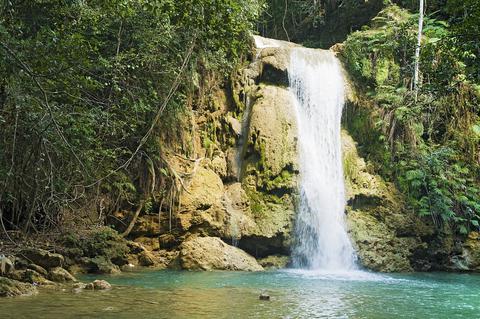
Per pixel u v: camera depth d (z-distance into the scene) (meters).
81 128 15.34
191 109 21.81
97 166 17.95
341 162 22.28
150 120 19.86
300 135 21.50
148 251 18.56
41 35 13.02
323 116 22.88
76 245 16.53
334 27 33.59
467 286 15.88
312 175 21.20
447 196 22.38
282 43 27.48
